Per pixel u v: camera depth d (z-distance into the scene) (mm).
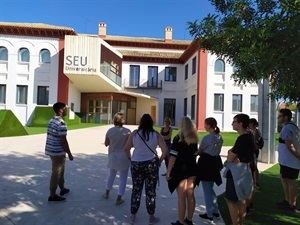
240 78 4234
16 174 8227
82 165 9805
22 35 29797
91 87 33281
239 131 4477
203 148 5250
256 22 3971
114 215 5375
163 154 5055
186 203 5258
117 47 39125
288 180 5738
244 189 4297
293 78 3336
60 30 29391
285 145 5746
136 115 38000
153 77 37500
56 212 5426
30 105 29766
